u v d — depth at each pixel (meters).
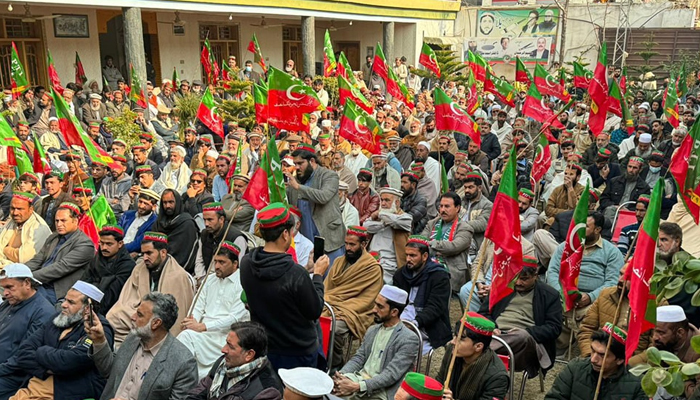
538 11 33.69
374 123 10.21
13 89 13.03
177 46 22.95
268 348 4.38
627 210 8.66
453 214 7.47
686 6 33.59
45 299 5.75
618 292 5.64
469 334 4.64
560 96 14.42
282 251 4.40
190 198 8.77
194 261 7.06
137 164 10.85
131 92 15.94
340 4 24.42
